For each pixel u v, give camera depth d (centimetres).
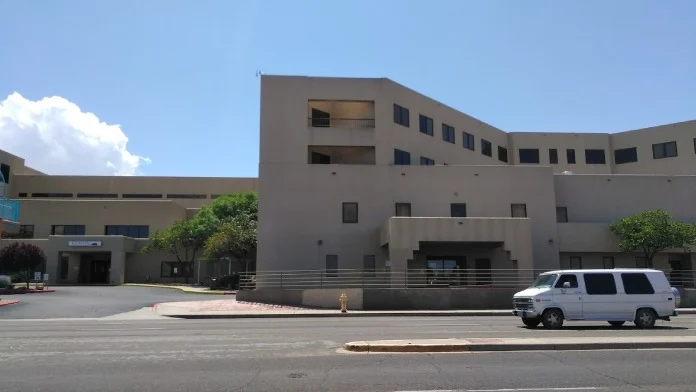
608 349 1212
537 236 3719
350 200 3666
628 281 1803
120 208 5897
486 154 4812
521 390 826
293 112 3750
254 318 2486
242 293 3108
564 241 3747
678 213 3966
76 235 5700
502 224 3291
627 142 5303
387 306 2923
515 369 986
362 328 1825
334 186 3675
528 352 1177
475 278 3275
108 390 840
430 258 3600
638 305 1780
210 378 924
